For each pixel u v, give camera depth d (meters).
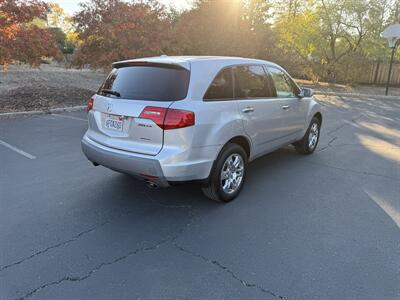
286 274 2.79
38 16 9.40
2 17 8.55
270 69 4.85
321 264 2.93
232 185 4.14
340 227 3.56
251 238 3.33
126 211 3.82
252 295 2.55
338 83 20.42
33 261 2.88
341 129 8.53
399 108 12.77
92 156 3.94
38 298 2.47
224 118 3.78
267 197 4.27
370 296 2.56
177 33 12.36
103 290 2.57
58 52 10.12
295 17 19.66
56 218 3.61
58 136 6.86
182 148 3.40
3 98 10.16
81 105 10.24
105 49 11.52
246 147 4.36
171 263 2.92
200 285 2.65
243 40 15.02
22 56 8.98
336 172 5.25
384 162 5.81
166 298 2.51
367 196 4.36
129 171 3.58
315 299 2.52
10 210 3.75
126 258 2.97
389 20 19.52
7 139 6.56
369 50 19.95
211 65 3.80
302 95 5.44
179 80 3.52
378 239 3.34
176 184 3.52
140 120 3.46
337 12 19.25
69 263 2.88
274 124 4.77
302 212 3.89
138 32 11.34
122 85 3.79
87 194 4.22
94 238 3.27
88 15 11.29
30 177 4.70
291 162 5.72
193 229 3.48
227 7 14.88
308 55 20.44
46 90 11.84
